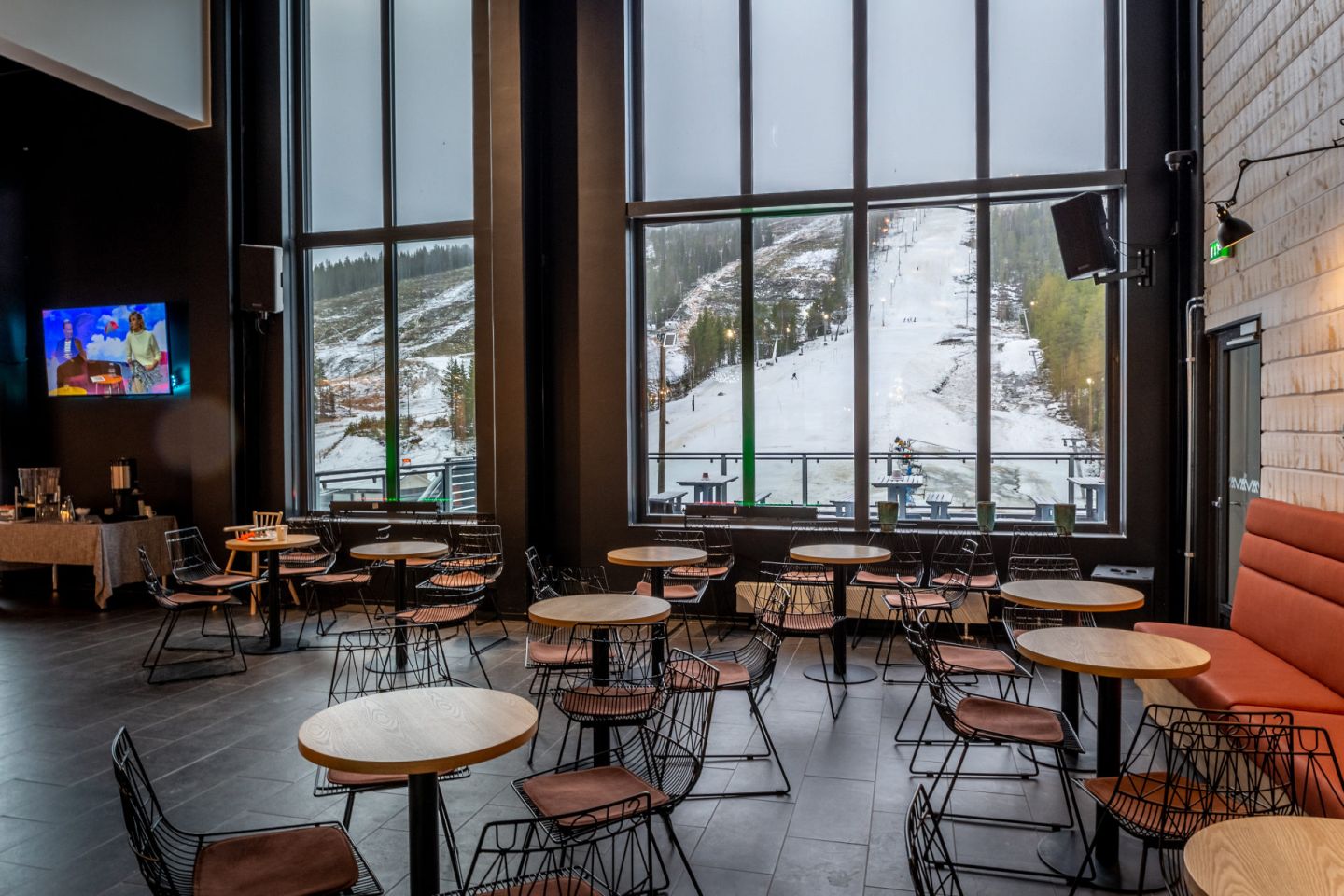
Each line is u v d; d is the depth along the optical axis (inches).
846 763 170.7
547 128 318.0
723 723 194.5
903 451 294.0
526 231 307.1
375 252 337.7
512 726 103.4
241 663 250.1
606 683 146.6
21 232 369.4
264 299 327.0
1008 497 285.9
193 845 123.6
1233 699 147.3
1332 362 165.6
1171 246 259.8
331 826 107.6
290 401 343.0
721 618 299.7
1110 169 269.4
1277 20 188.4
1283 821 81.5
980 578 259.8
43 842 140.3
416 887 99.4
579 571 310.5
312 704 211.3
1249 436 212.8
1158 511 261.9
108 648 267.4
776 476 305.9
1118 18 273.3
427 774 98.7
